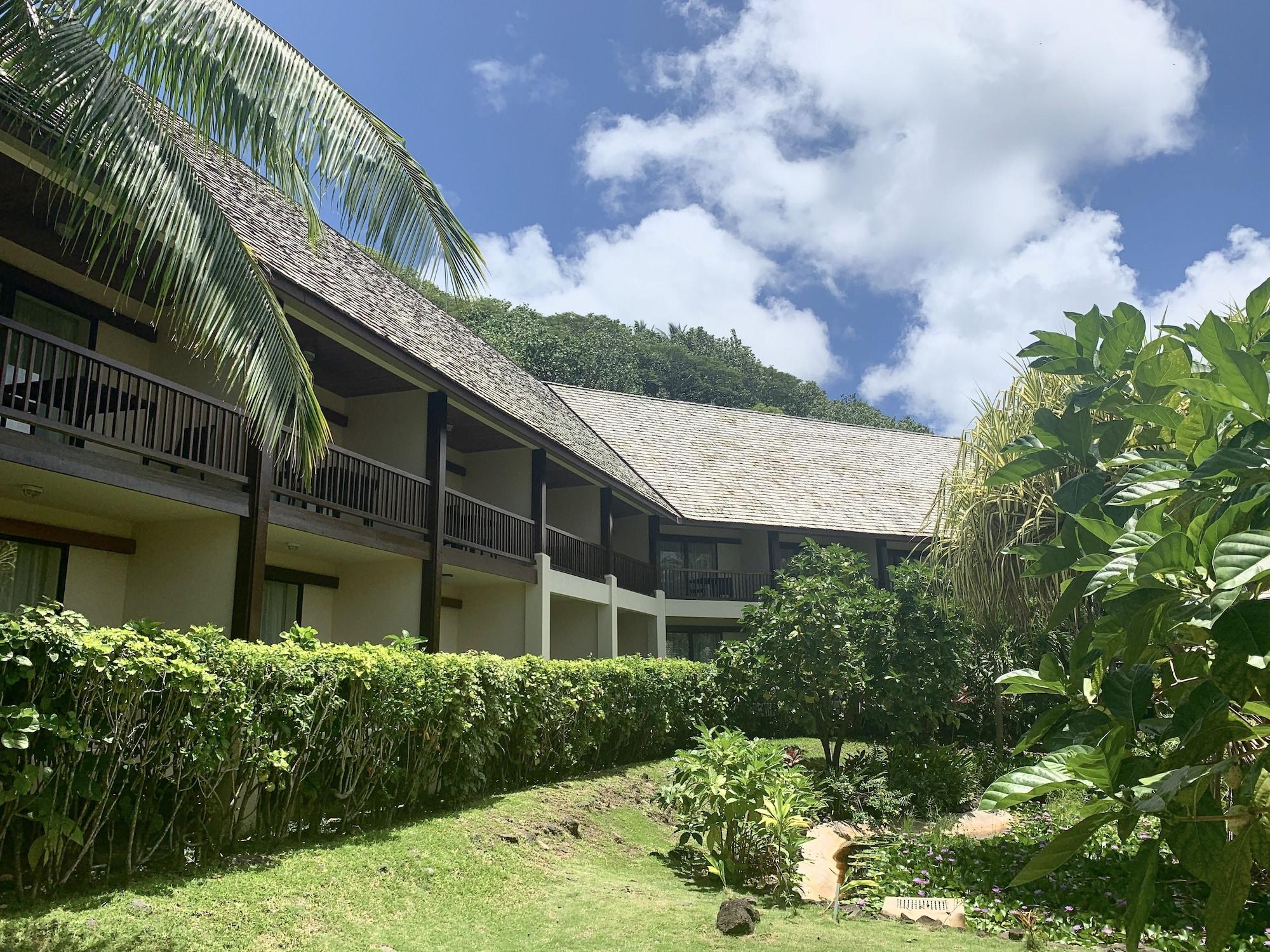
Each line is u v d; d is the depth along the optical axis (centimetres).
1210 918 197
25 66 541
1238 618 171
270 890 596
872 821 1116
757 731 1806
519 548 1684
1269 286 283
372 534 1234
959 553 1000
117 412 852
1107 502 269
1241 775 229
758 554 2697
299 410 663
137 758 578
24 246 967
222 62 588
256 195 1363
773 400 6400
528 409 1877
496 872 746
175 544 1051
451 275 696
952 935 615
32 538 965
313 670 723
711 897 753
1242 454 208
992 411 1002
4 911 496
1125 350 313
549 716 1174
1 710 482
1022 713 1714
